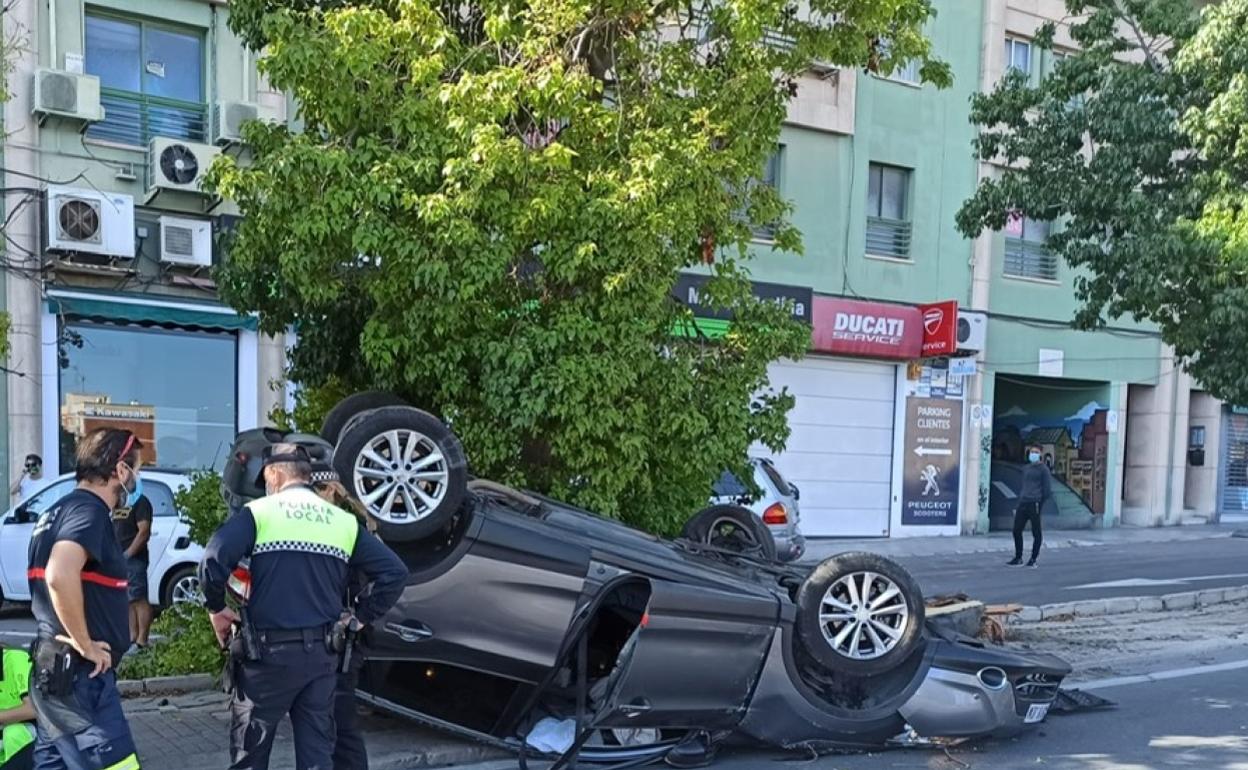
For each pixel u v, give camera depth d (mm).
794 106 16656
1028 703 5641
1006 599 11094
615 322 6082
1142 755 5496
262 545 3744
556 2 6047
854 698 5406
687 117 6641
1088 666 7738
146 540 7176
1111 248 10734
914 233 18156
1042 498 14289
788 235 7211
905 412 18156
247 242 5922
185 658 6664
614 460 6227
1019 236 19484
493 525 5008
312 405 7039
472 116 5816
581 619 4934
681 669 4914
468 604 4875
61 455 12203
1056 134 11055
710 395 6578
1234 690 6992
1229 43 9367
